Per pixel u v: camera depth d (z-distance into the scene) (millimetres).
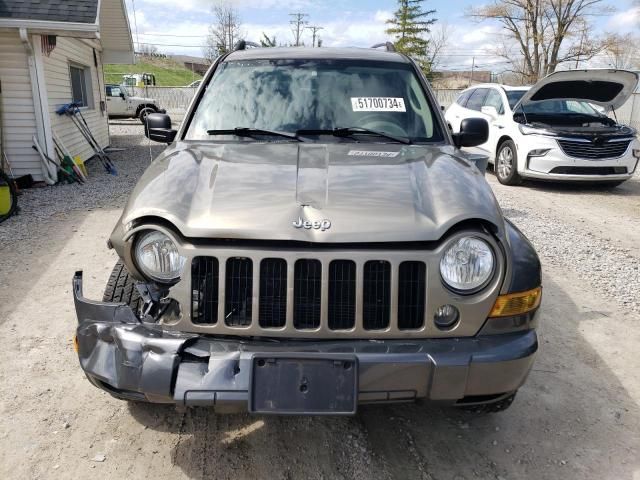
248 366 2113
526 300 2316
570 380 3432
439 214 2297
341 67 3658
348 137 3271
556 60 33188
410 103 3523
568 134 9164
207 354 2158
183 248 2225
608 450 2785
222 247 2215
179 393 2115
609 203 8766
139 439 2785
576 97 9180
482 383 2207
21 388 3201
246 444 2771
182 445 2748
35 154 9781
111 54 15531
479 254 2229
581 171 9242
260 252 2191
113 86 27016
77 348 2412
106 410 3012
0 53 9266
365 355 2133
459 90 36438
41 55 9422
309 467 2621
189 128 3375
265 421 2955
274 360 2088
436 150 3129
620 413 3094
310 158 2812
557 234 6715
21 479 2488
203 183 2533
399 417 3023
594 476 2598
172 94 35438
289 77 3570
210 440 2791
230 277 2234
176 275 2256
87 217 7355
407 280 2244
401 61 3795
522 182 10125
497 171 10320
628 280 5215
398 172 2633
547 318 4324
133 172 11391
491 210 2355
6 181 7180
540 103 10367
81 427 2861
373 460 2680
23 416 2938
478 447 2793
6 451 2664
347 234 2184
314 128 3307
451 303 2227
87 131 12133
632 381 3439
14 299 4500
